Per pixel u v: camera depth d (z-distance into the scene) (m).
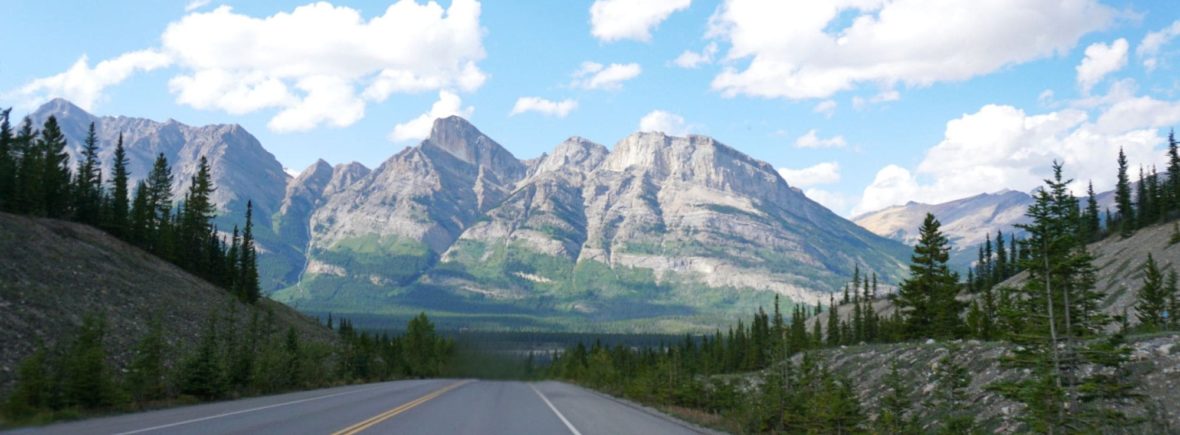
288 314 115.81
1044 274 21.78
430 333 136.62
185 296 77.25
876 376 42.56
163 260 93.25
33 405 25.31
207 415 24.72
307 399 36.56
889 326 95.50
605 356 103.00
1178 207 109.38
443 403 34.31
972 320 62.38
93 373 27.20
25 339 41.97
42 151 93.75
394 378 104.12
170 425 20.53
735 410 33.38
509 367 127.94
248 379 42.44
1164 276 83.25
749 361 123.44
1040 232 22.09
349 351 83.62
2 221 62.81
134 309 61.03
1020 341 21.69
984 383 31.52
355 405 31.14
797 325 99.44
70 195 87.56
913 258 72.00
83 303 54.59
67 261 62.72
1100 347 20.09
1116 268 101.00
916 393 35.41
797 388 36.72
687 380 50.66
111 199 97.12
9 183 73.50
